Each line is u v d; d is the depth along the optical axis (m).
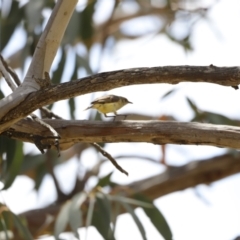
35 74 4.50
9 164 7.11
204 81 3.73
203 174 10.12
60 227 7.29
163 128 4.44
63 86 4.03
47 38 4.56
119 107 4.83
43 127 4.57
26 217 9.75
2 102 4.19
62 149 4.79
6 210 7.22
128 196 8.69
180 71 3.75
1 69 4.78
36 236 9.70
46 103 4.13
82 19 9.51
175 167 10.44
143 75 3.81
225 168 10.09
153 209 7.97
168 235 7.87
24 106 4.17
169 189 10.10
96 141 4.65
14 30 9.55
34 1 9.23
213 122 9.05
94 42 12.02
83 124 4.64
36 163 10.12
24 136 4.61
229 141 4.30
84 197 7.62
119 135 4.55
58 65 9.08
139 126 4.52
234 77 3.65
